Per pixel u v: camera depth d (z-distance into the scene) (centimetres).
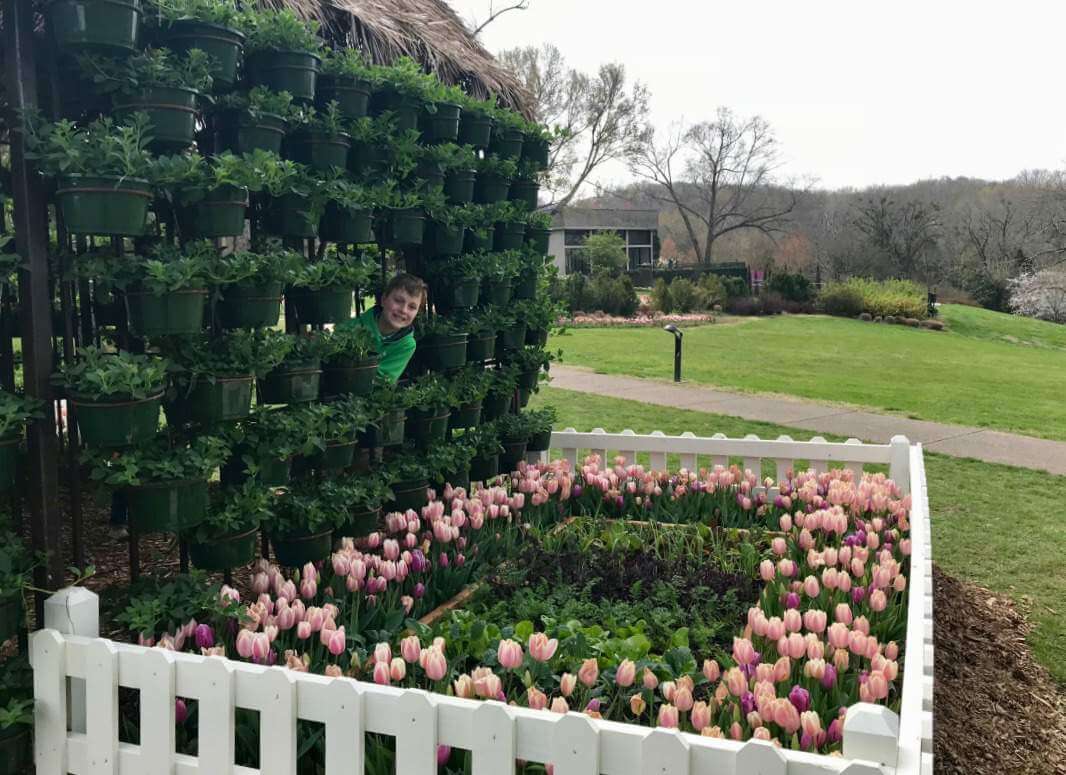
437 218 493
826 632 346
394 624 346
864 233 4644
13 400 274
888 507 488
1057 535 649
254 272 332
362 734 212
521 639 335
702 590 395
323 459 402
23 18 281
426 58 509
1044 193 4456
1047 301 3772
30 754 263
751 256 5619
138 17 311
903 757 185
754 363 1744
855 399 1313
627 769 191
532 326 589
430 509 446
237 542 338
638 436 600
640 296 3484
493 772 201
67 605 260
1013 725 368
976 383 1593
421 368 518
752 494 552
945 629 460
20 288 285
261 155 336
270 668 219
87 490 524
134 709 287
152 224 374
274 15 371
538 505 527
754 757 181
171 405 335
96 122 292
